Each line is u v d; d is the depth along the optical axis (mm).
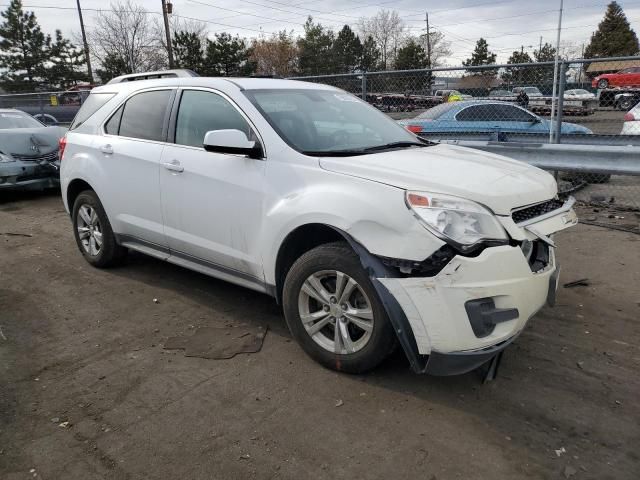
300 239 3508
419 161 3398
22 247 6195
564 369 3439
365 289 3082
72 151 5250
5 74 56375
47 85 57000
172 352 3682
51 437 2811
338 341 3289
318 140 3750
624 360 3543
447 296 2789
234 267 3891
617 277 4988
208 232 3986
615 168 6773
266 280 3658
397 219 2904
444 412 2996
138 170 4477
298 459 2639
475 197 2928
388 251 2906
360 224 3014
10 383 3314
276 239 3453
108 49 54656
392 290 2900
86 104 5422
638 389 3211
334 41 66312
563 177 8945
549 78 8219
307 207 3248
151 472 2561
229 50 46219
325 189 3238
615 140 8906
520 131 9578
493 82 8883
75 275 5191
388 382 3283
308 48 64875
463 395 3158
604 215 7125
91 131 5105
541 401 3100
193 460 2637
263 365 3490
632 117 9070
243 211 3684
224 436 2811
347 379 3314
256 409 3031
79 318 4242
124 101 4871
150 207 4438
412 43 66750
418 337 2885
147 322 4152
